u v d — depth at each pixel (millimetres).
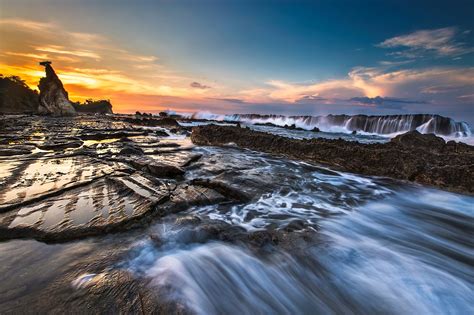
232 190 6469
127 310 2705
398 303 3564
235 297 3469
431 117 28125
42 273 3264
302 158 11586
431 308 3502
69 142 12742
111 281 3152
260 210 5949
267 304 3467
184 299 3053
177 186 6730
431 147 12805
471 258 4812
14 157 9148
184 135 22219
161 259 3852
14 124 23547
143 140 15578
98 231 4324
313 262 4223
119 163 8516
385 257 4578
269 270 4004
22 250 3771
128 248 3975
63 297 2828
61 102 53500
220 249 4312
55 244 3990
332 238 4961
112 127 23547
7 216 4559
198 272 3707
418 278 4047
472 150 11516
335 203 6852
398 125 30531
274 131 32000
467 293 3781
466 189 7898
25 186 5934
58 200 5309
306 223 5488
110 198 5520
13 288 2947
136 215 4805
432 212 6836
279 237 4750
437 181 8430
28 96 96125
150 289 3084
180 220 4918
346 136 28781
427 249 5031
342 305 3539
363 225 5801
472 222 6355
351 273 4094
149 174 7500
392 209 6863
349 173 9781
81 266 3459
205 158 10703
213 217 5410
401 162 9414
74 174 7031
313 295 3684
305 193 7242
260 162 10422
